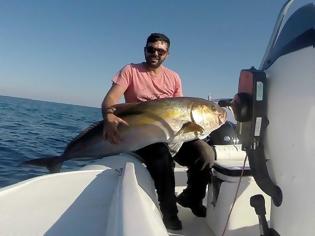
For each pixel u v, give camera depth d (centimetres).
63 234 94
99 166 157
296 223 76
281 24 84
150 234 65
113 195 116
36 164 204
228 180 128
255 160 84
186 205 162
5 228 96
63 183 133
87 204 114
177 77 201
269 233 87
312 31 71
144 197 104
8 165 475
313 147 72
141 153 163
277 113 78
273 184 83
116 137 171
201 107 165
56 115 2309
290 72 75
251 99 82
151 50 186
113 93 181
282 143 78
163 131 162
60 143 794
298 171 75
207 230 147
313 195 72
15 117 1567
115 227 73
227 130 190
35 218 102
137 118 167
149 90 191
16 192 123
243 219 126
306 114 72
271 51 84
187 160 163
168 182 147
